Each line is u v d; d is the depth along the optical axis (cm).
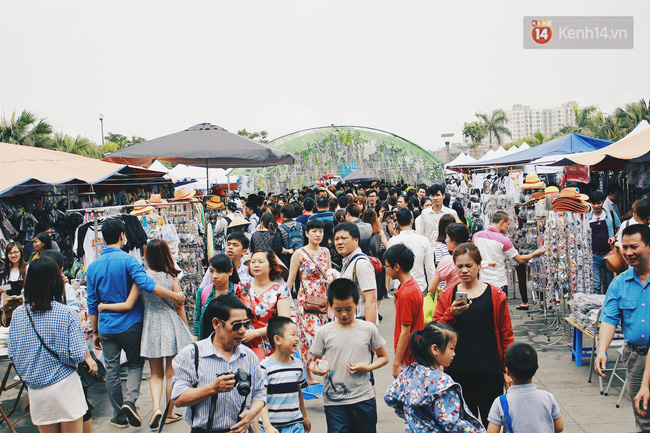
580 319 648
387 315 984
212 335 345
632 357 410
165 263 574
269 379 396
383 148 2069
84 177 842
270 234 945
